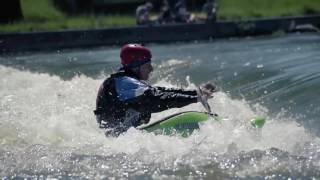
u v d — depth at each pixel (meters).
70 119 28.64
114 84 25.95
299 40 67.44
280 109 31.06
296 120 28.50
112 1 93.44
